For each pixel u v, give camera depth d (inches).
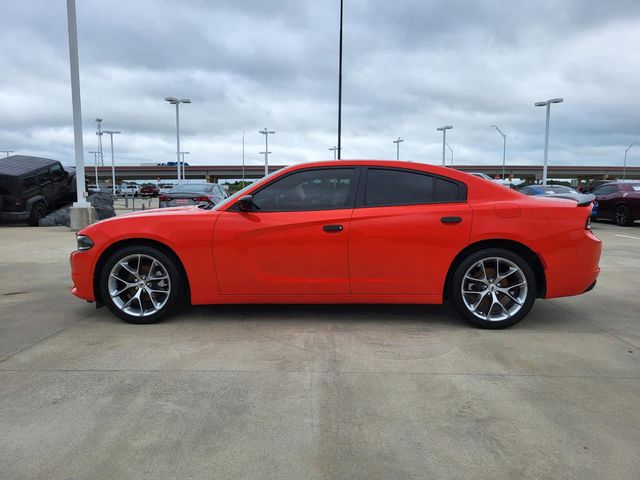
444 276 175.6
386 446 100.0
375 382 130.3
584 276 175.3
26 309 204.2
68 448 98.9
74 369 139.0
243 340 164.2
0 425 107.8
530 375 135.1
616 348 157.2
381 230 173.5
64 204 671.8
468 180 179.5
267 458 95.7
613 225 658.8
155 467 92.7
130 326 180.1
